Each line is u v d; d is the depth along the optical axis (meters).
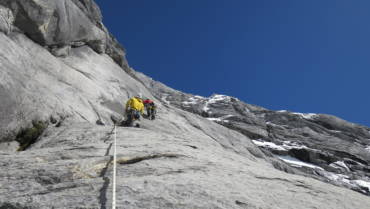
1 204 4.30
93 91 18.59
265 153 31.09
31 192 4.71
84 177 5.55
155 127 18.95
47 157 6.73
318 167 41.09
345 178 39.50
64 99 14.84
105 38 25.94
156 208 4.07
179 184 4.95
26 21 17.09
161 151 7.38
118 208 4.02
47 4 17.70
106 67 23.83
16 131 11.13
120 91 22.19
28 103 12.18
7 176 5.44
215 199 4.47
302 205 4.84
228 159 8.55
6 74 12.23
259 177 6.36
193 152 8.16
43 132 11.91
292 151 44.69
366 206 5.43
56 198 4.38
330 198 5.49
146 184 4.88
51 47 19.47
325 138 53.22
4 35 15.19
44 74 15.86
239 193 4.86
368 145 55.56
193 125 25.08
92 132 10.91
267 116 60.41
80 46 23.19
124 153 6.82
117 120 17.38
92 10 28.81
